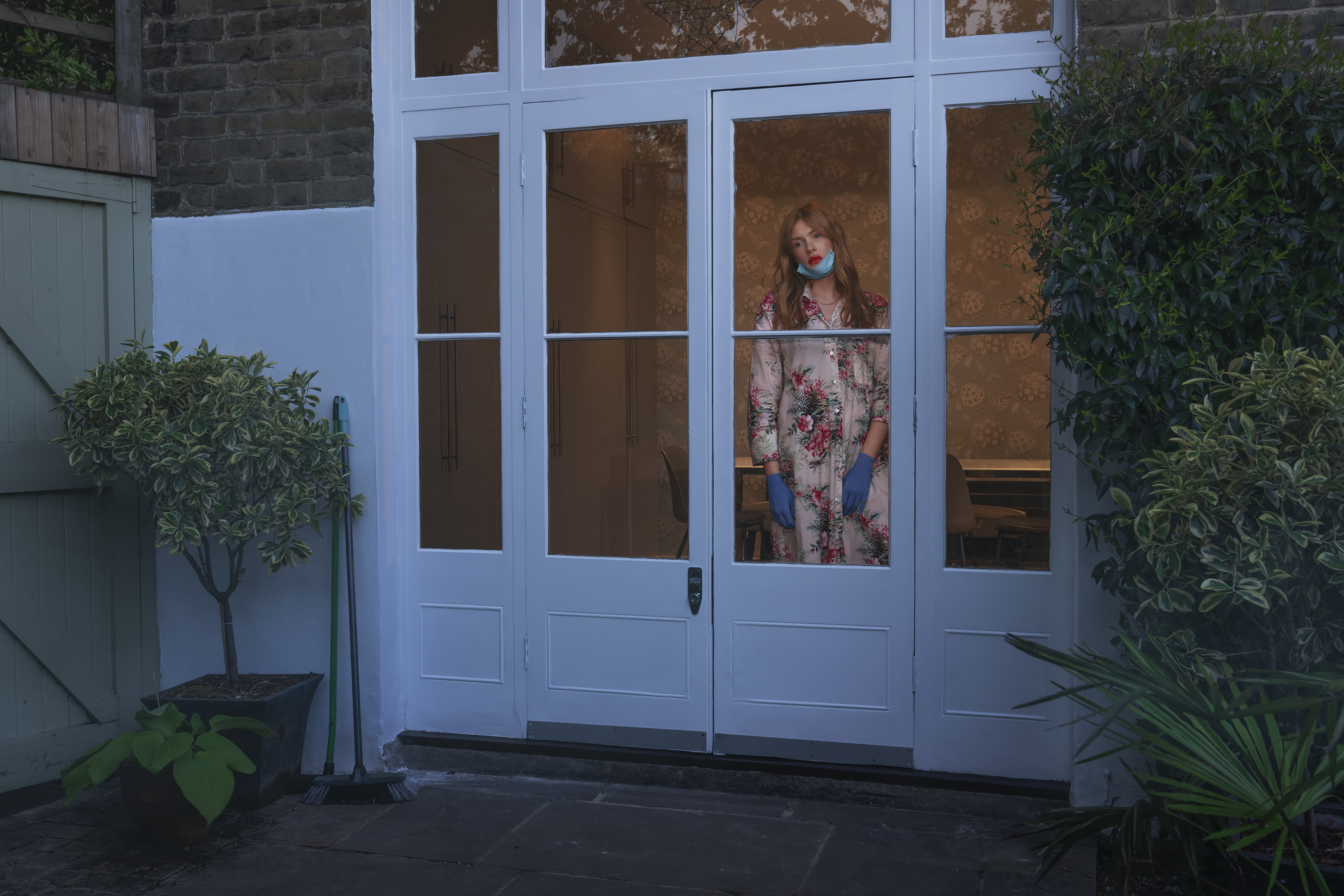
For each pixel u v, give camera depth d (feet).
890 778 10.36
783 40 10.66
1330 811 7.94
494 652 11.66
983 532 10.20
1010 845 9.47
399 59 11.74
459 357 11.69
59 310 11.40
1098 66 8.87
